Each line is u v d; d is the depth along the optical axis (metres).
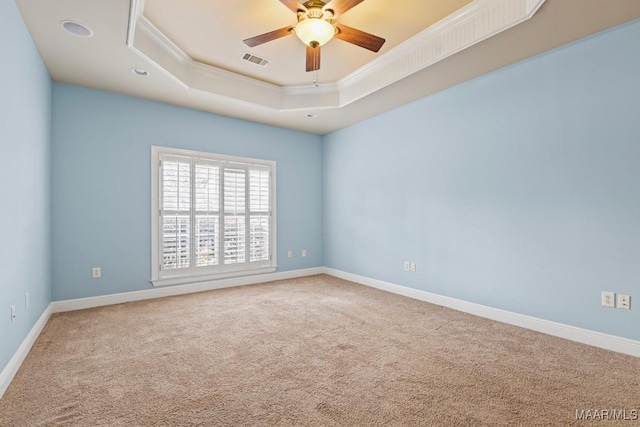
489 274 3.22
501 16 2.43
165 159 4.05
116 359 2.30
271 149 5.03
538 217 2.86
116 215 3.73
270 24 2.86
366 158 4.74
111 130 3.70
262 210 4.92
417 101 3.96
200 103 4.04
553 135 2.76
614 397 1.82
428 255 3.84
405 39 3.13
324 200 5.61
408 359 2.31
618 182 2.42
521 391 1.88
